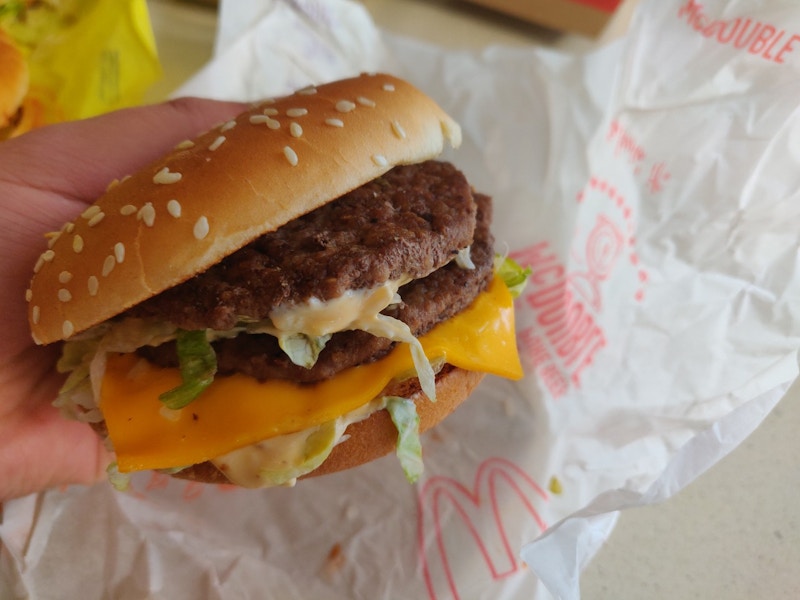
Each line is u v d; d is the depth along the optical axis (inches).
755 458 6.9
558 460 6.6
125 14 8.8
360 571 6.2
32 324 4.7
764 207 6.5
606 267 7.2
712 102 6.6
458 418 7.1
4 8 8.6
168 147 7.3
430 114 5.5
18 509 6.3
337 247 4.7
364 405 5.3
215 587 6.0
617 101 7.1
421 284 5.5
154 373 5.3
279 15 8.2
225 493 6.6
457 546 6.3
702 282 6.8
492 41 11.6
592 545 5.4
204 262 4.4
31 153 6.6
